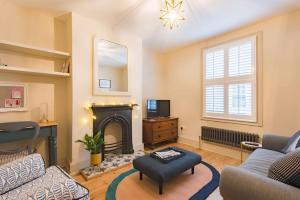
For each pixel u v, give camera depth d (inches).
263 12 103.0
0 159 71.8
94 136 111.0
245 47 123.9
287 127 105.2
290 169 42.8
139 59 143.6
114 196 79.0
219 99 140.8
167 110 175.5
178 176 97.6
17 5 95.1
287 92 105.2
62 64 112.9
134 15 106.7
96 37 113.5
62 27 112.9
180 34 136.6
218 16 107.1
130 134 136.1
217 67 141.5
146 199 76.7
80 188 57.6
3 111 90.8
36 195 50.2
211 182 91.0
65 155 113.1
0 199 49.4
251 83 121.3
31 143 81.7
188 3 92.3
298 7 97.7
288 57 104.7
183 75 170.1
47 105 106.1
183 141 169.8
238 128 129.0
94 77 113.3
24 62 98.7
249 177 46.0
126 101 134.8
